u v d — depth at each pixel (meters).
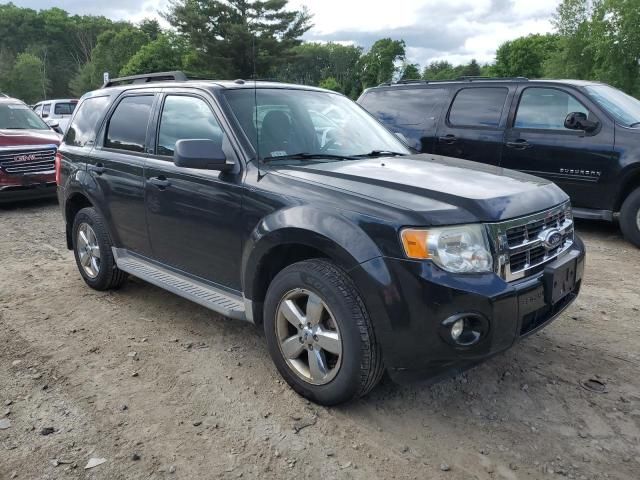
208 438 2.90
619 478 2.61
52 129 10.88
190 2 52.75
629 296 4.97
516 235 2.95
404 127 8.48
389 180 3.14
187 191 3.81
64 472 2.65
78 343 4.01
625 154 6.51
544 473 2.65
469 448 2.83
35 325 4.34
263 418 3.07
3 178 8.88
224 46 50.75
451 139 7.95
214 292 3.81
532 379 3.49
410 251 2.71
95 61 92.00
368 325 2.85
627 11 34.72
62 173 5.26
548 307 3.14
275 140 3.72
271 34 52.94
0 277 5.51
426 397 3.29
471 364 2.84
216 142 3.73
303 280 3.04
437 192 2.96
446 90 8.18
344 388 2.97
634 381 3.47
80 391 3.36
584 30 39.19
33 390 3.38
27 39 124.88
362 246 2.80
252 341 4.03
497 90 7.67
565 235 3.38
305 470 2.67
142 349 3.91
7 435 2.94
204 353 3.84
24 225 8.03
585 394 3.32
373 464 2.71
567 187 7.04
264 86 4.14
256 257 3.30
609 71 36.44
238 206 3.46
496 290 2.74
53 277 5.51
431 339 2.72
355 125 4.33
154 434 2.94
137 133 4.46
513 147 7.39
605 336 4.12
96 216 4.84
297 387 3.23
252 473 2.65
